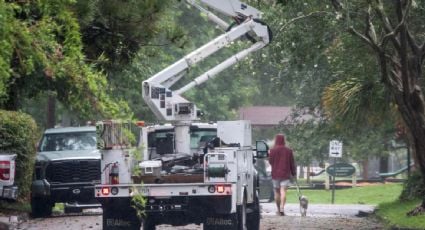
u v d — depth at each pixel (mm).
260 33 64312
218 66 63062
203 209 53000
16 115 79438
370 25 64500
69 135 86125
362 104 75562
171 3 57375
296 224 73625
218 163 52781
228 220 53031
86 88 30719
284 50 72250
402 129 85062
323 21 68562
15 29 29219
